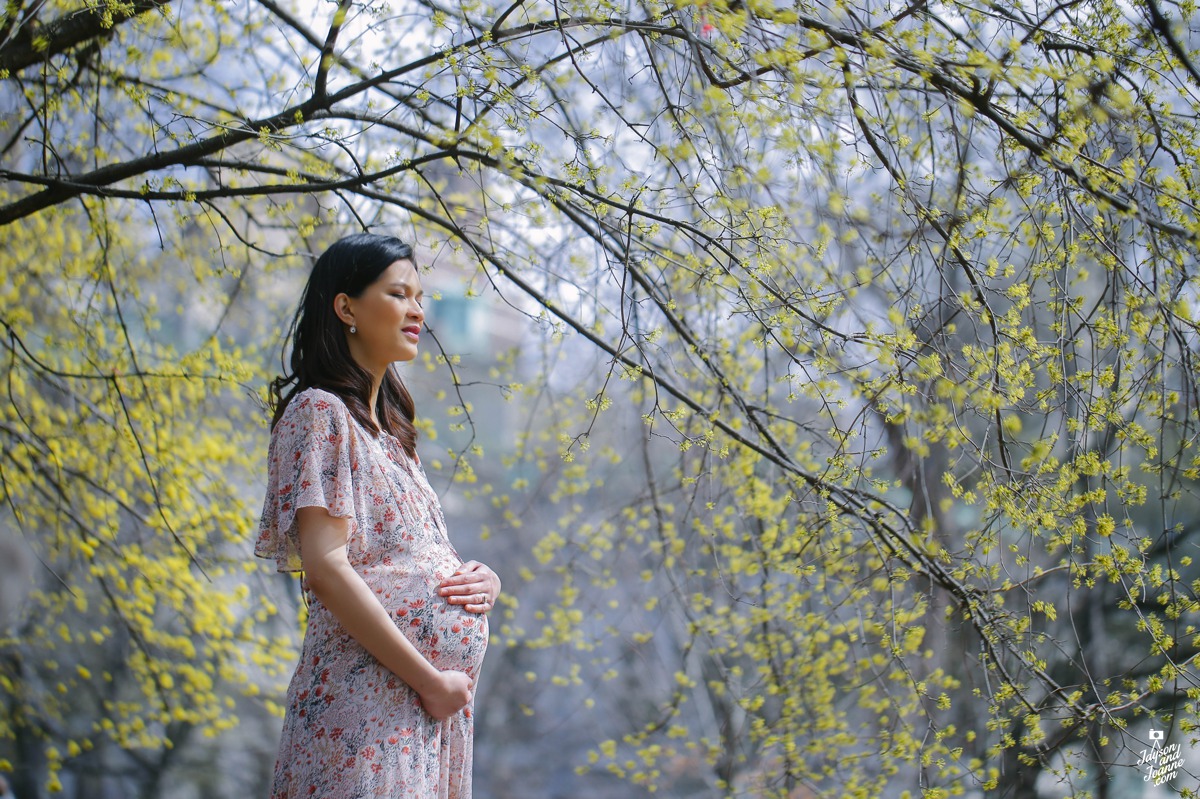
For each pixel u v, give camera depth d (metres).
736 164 3.42
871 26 3.31
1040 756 3.61
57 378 5.76
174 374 4.85
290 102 3.87
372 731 2.33
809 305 3.30
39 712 7.54
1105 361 3.48
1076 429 3.16
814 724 4.71
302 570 2.42
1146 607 4.87
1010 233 3.30
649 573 5.23
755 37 3.08
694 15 3.21
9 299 5.53
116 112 5.02
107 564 6.07
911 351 3.19
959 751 3.88
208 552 6.04
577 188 3.27
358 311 2.58
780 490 4.77
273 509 2.46
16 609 6.71
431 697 2.36
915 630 3.89
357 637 2.30
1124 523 3.30
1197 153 3.15
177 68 4.97
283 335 5.87
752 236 3.17
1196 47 3.42
